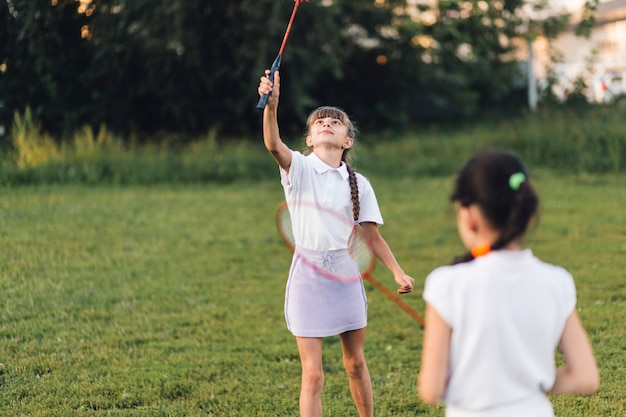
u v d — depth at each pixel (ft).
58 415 13.39
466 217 6.92
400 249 27.89
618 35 77.46
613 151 47.96
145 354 16.52
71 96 47.85
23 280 21.61
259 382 15.11
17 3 41.52
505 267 6.75
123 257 24.91
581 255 25.67
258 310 19.80
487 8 64.34
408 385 14.96
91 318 18.88
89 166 41.63
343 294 11.57
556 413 13.46
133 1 45.16
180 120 53.88
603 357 16.08
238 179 44.73
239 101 53.98
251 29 50.39
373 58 65.98
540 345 6.83
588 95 69.00
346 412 13.70
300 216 11.49
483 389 6.74
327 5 54.19
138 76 50.78
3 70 45.16
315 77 60.95
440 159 49.96
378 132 63.67
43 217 30.60
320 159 11.62
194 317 19.08
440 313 6.80
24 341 17.21
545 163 49.03
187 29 48.70
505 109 69.62
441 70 66.49
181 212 33.35
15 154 42.91
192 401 14.12
